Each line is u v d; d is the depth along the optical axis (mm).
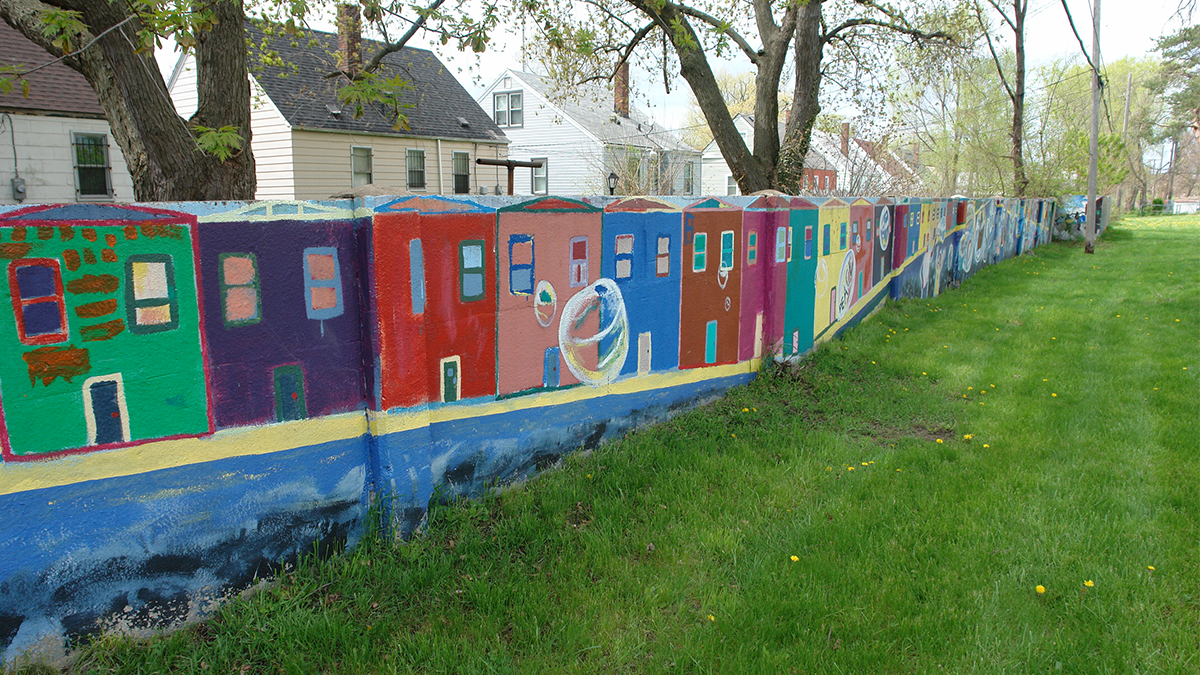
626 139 28922
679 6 11781
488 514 3820
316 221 3119
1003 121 29453
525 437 4324
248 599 3027
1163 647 2922
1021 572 3430
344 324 3279
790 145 12461
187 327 2773
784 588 3279
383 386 3340
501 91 31031
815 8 11977
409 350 3441
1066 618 3133
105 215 2533
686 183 33219
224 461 2934
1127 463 4754
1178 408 5863
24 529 2457
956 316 10461
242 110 5535
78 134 15125
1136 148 63938
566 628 2934
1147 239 26109
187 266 2750
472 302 3848
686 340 5645
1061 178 27906
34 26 5254
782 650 2854
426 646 2775
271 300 3006
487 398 4027
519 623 2967
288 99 19438
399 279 3355
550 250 4305
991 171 29953
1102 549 3646
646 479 4391
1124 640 2936
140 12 4340
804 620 3064
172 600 2838
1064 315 10312
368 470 3451
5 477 2398
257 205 2922
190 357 2793
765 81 12406
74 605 2592
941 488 4383
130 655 2625
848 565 3477
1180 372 6969
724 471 4555
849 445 5133
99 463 2604
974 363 7512
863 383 6805
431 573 3240
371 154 21281
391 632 2910
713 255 5809
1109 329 9289
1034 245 23281
